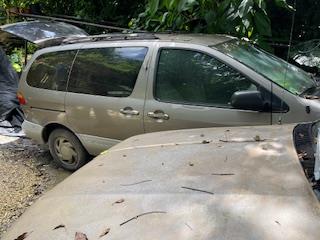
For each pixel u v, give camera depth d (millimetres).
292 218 1713
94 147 5320
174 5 6316
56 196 2266
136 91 4777
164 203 1942
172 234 1727
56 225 1959
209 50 4441
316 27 8055
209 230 1711
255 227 1688
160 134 3152
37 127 5820
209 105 4348
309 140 2521
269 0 7445
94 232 1842
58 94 5457
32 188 5320
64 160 5754
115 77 4969
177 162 2402
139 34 5266
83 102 5207
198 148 2607
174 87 4574
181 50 4574
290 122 3982
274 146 2459
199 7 6500
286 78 4371
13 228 2139
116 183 2240
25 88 5832
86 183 2324
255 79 4176
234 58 4344
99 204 2049
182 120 4488
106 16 10664
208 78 4406
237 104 4047
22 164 6086
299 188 1918
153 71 4680
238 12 6020
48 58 5625
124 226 1831
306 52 7168
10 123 7469
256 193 1916
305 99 4016
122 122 4910
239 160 2307
